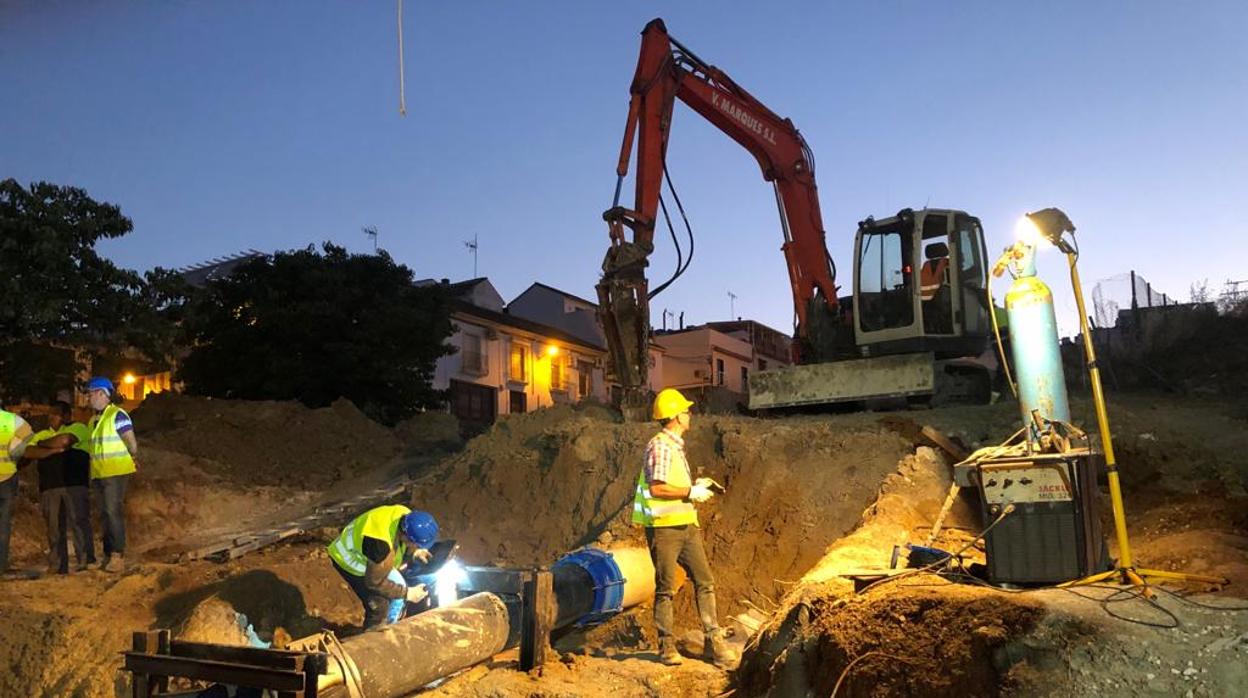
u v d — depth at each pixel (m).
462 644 6.59
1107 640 4.92
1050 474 5.90
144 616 8.80
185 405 18.70
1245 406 13.74
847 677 5.42
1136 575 5.75
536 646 6.96
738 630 7.69
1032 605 5.25
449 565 7.81
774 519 9.49
